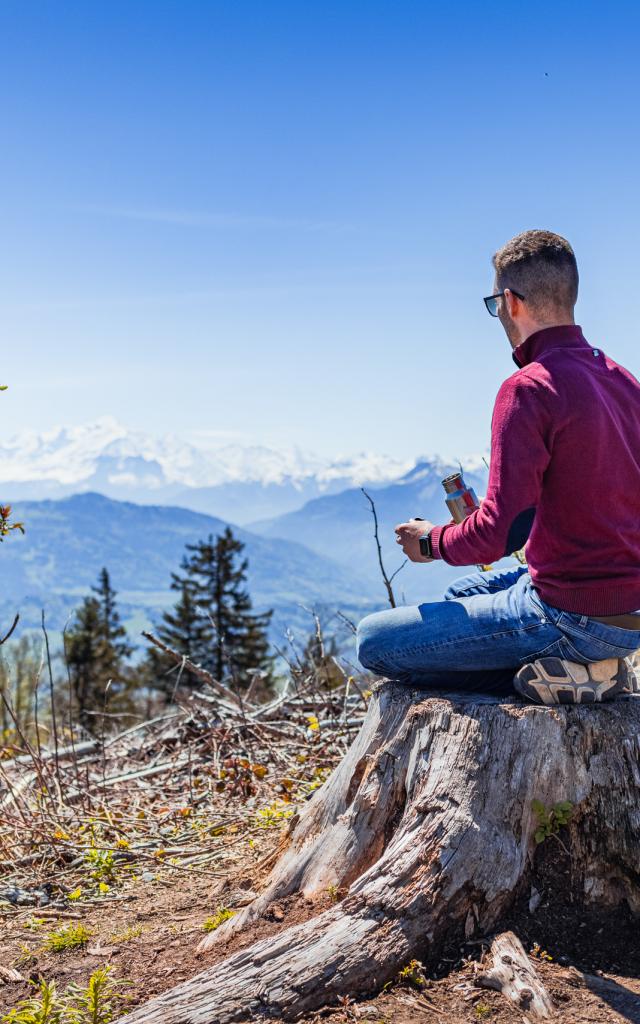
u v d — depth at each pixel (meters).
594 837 3.15
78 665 44.97
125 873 4.57
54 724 6.06
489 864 3.03
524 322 3.30
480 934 3.00
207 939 3.34
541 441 3.04
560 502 3.11
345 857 3.40
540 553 3.24
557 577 3.20
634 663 4.45
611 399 3.16
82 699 37.59
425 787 3.24
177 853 4.84
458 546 3.16
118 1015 2.86
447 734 3.29
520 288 3.24
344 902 2.99
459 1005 2.70
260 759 6.59
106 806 5.60
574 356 3.17
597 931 3.07
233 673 7.49
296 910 3.33
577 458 3.04
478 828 3.08
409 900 2.93
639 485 3.15
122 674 47.12
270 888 3.47
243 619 46.66
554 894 3.13
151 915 3.85
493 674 3.62
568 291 3.24
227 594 47.84
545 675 3.29
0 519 3.98
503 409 3.10
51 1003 2.95
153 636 7.08
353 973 2.75
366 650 3.69
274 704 7.52
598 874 3.14
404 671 3.67
